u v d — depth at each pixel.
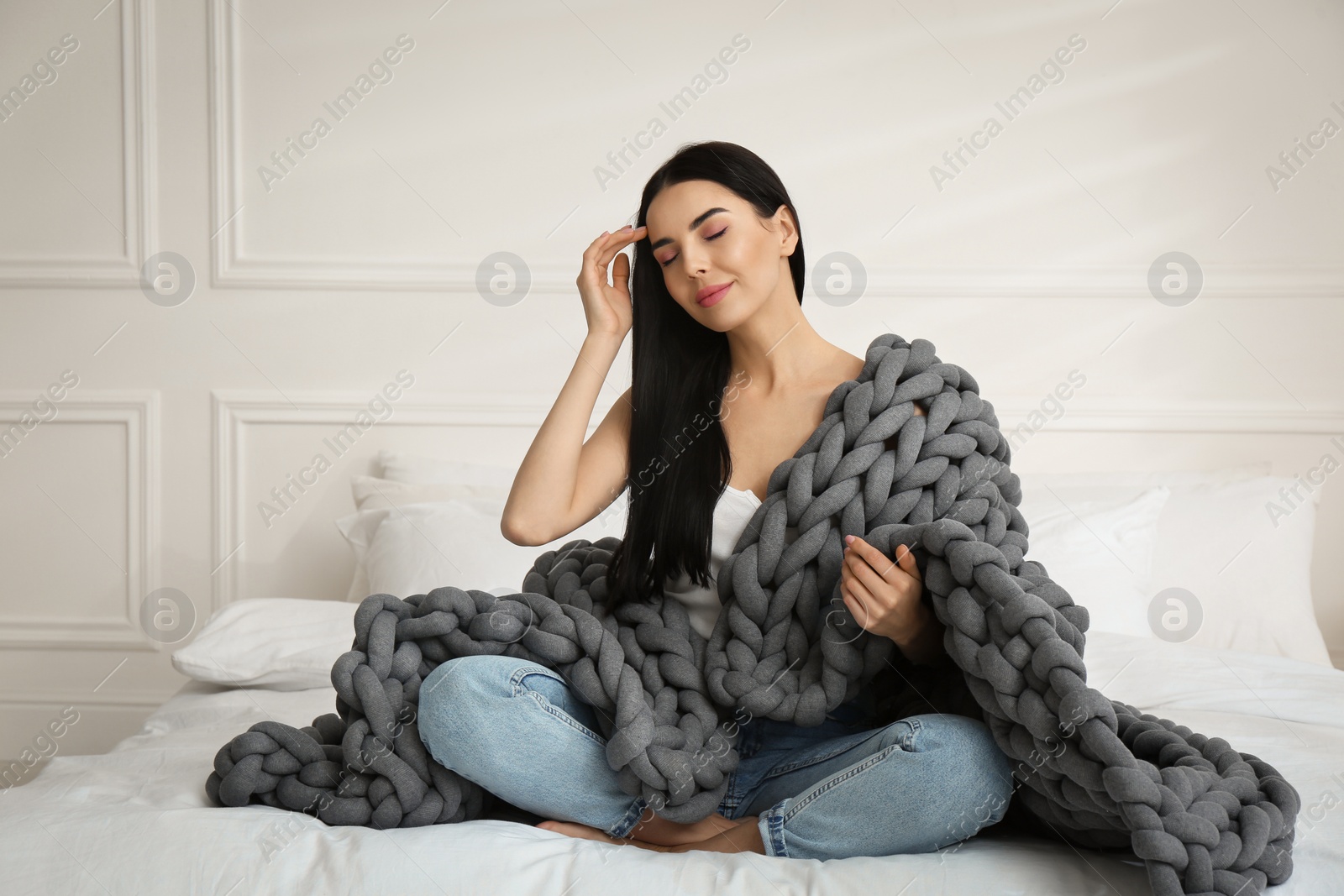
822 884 1.06
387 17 2.92
